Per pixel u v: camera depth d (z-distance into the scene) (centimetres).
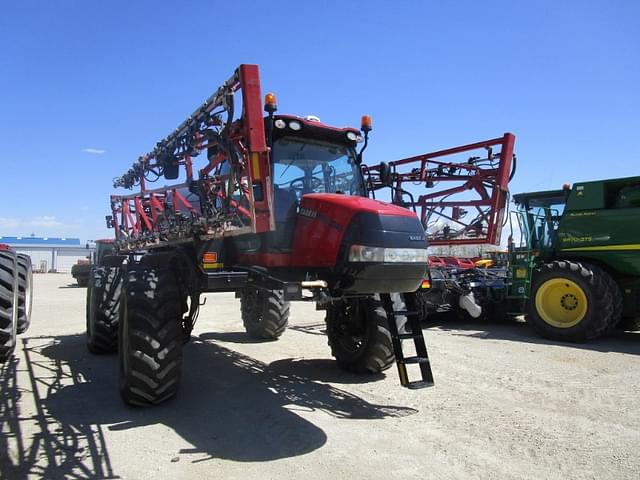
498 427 373
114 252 777
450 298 863
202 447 335
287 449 333
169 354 400
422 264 401
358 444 342
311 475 295
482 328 853
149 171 624
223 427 373
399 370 408
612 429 367
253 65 388
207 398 444
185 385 486
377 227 381
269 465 308
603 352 639
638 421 384
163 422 382
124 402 423
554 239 858
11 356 605
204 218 452
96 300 611
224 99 418
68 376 519
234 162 412
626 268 742
